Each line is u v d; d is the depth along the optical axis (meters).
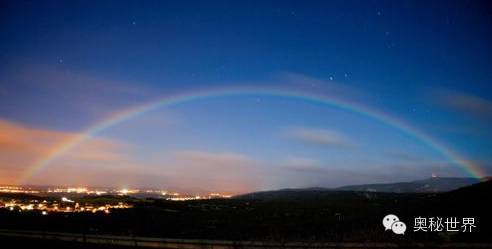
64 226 42.75
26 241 31.53
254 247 26.50
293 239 28.73
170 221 47.69
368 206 60.62
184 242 28.28
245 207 75.62
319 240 27.69
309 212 58.47
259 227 40.06
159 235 34.94
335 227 35.62
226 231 37.25
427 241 25.48
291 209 66.81
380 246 24.39
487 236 26.69
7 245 30.06
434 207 38.78
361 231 29.72
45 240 31.86
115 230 38.84
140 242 29.64
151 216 54.31
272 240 28.19
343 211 56.19
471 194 41.41
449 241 25.72
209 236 33.62
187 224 43.94
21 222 46.00
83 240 31.45
